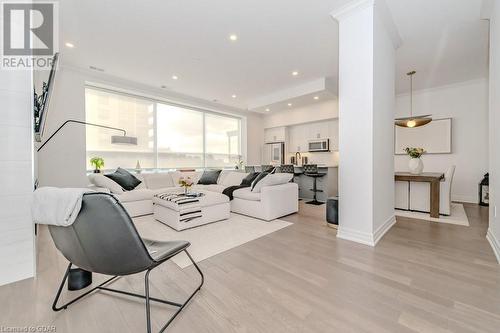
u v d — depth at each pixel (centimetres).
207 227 316
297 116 686
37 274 184
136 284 170
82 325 126
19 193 177
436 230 290
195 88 538
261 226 320
